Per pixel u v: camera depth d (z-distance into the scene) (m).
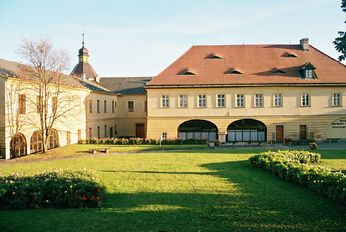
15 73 28.64
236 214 10.19
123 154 27.16
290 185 14.71
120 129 51.62
